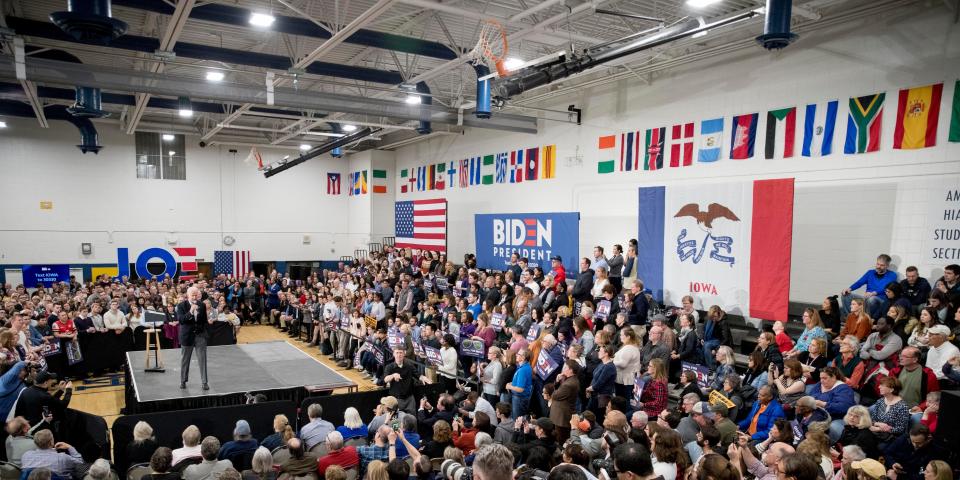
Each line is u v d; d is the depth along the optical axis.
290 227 28.52
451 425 8.27
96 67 11.49
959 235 9.03
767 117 11.67
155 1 9.52
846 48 10.41
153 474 6.12
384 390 10.02
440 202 21.47
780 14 6.57
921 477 5.84
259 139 27.44
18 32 10.97
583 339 10.15
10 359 9.35
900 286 8.98
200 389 10.91
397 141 26.45
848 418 6.42
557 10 11.12
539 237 16.67
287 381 11.71
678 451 4.48
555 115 17.23
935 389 6.99
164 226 25.97
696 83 13.06
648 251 12.07
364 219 27.91
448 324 13.07
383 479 5.58
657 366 8.07
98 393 13.55
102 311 16.27
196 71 16.34
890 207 9.87
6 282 23.20
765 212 9.97
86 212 24.50
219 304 16.89
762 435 6.97
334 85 17.55
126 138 25.14
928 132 9.36
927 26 9.36
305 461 6.70
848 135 10.40
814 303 10.98
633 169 14.66
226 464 6.64
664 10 11.18
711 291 10.87
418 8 11.36
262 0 11.14
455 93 18.41
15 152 23.23
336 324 16.48
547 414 9.48
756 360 8.34
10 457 7.11
